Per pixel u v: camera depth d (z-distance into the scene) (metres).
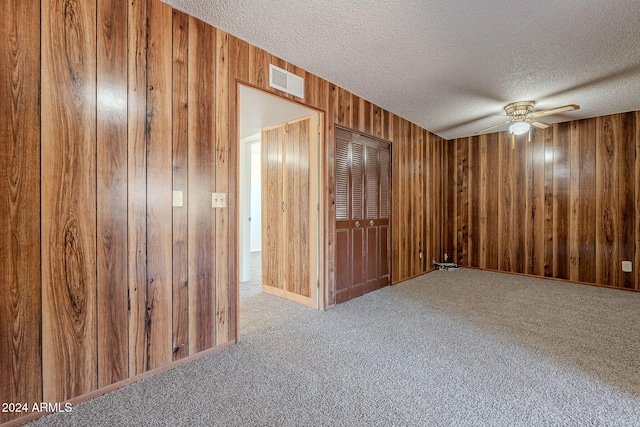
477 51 2.37
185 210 1.99
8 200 1.38
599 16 1.89
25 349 1.43
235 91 2.24
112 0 1.67
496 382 1.78
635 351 2.17
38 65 1.44
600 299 3.43
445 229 5.43
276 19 2.01
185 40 1.97
